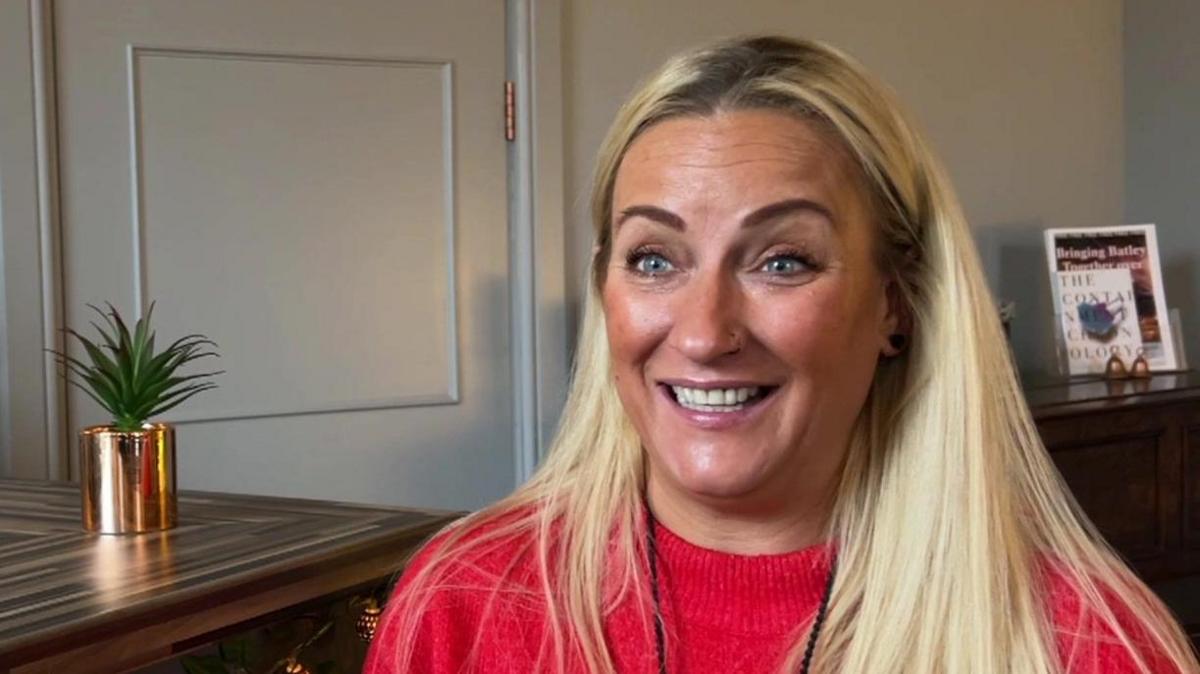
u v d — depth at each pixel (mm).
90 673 1092
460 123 2648
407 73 2598
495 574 1088
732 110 946
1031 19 3270
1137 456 2727
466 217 2670
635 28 2787
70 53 2303
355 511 1555
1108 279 3090
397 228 2609
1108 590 995
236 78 2449
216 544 1370
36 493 1708
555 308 2713
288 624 1461
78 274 2326
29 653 1022
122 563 1285
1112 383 2938
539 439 2723
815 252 937
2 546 1368
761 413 948
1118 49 3395
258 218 2484
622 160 1007
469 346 2695
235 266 2469
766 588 1018
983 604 972
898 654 983
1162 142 3316
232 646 1490
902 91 3086
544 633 1058
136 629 1122
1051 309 3312
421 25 2600
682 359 943
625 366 984
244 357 2484
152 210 2391
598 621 1042
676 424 969
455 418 2691
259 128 2475
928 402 1024
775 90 948
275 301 2508
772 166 928
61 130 2301
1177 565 2775
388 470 2631
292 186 2510
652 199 947
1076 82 3342
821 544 1038
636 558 1061
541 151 2682
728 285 935
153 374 1447
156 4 2371
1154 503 2750
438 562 1114
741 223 926
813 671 1000
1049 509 1054
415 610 1087
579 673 1028
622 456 1104
